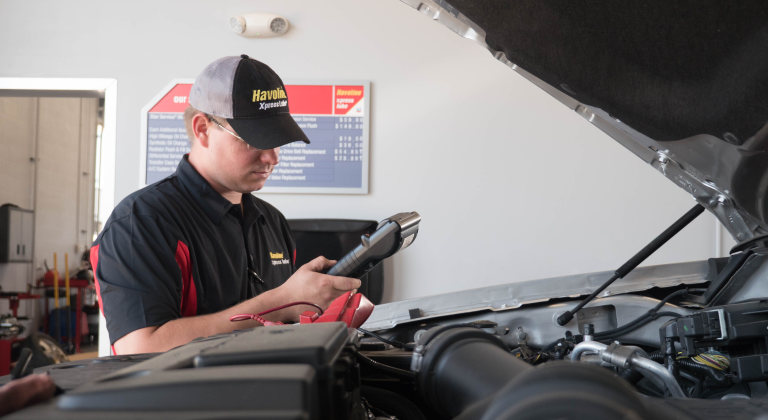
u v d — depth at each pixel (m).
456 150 3.02
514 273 2.99
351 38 3.03
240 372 0.30
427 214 3.02
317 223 2.84
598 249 2.98
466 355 0.47
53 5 3.02
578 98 0.95
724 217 1.02
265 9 3.02
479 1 0.79
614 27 0.70
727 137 0.78
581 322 1.15
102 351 2.98
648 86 0.79
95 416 0.27
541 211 2.99
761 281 0.94
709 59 0.66
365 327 1.21
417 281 3.00
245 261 1.23
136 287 0.98
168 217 1.07
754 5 0.54
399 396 0.59
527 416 0.27
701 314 0.80
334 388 0.37
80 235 7.23
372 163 3.03
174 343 0.92
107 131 3.00
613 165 2.98
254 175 1.19
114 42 3.02
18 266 5.57
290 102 3.01
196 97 1.15
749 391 0.80
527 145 3.00
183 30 3.02
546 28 0.78
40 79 3.00
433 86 3.03
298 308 0.94
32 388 0.36
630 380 0.84
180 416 0.26
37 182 6.11
